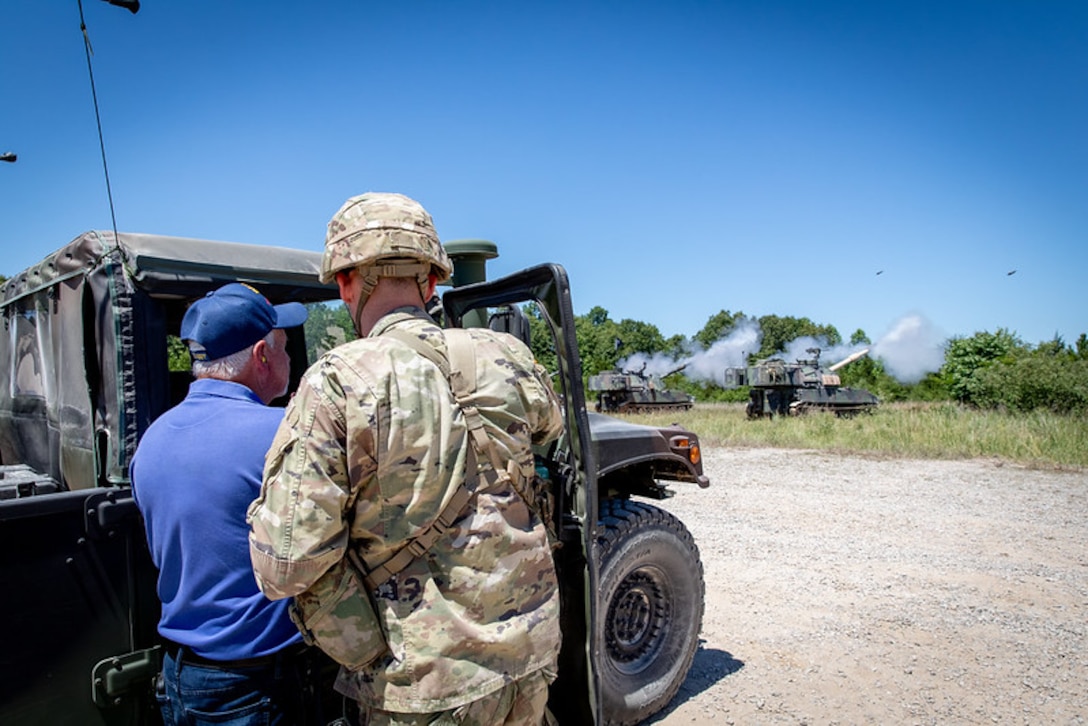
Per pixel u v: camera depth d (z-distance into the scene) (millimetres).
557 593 1746
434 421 1565
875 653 4207
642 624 3488
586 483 2178
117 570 2018
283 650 1838
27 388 2994
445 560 1560
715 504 8289
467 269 3586
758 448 13727
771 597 5137
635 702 3312
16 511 1814
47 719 1896
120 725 2039
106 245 2219
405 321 1693
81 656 1952
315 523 1478
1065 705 3611
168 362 2316
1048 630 4523
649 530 3316
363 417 1500
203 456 1785
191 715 1833
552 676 1696
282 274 2543
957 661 4102
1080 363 18281
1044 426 13273
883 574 5648
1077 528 7039
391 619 1539
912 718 3496
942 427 14039
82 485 2447
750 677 3916
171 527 1797
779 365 23000
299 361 2863
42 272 2654
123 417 2188
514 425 1692
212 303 1905
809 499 8547
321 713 1941
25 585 1861
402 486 1535
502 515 1641
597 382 27453
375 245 1674
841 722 3459
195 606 1803
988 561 5961
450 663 1522
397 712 1523
